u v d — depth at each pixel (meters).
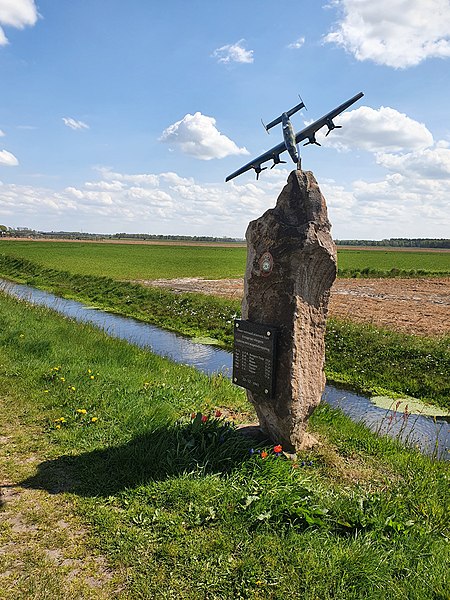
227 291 27.30
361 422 7.65
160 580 3.43
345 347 13.04
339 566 3.52
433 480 5.25
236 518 4.09
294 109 5.86
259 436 5.73
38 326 11.98
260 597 3.30
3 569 3.51
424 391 10.17
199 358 13.17
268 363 5.36
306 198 5.31
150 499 4.40
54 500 4.41
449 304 23.45
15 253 60.03
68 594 3.28
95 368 8.58
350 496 4.57
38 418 6.33
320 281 5.39
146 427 5.71
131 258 59.72
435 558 3.72
